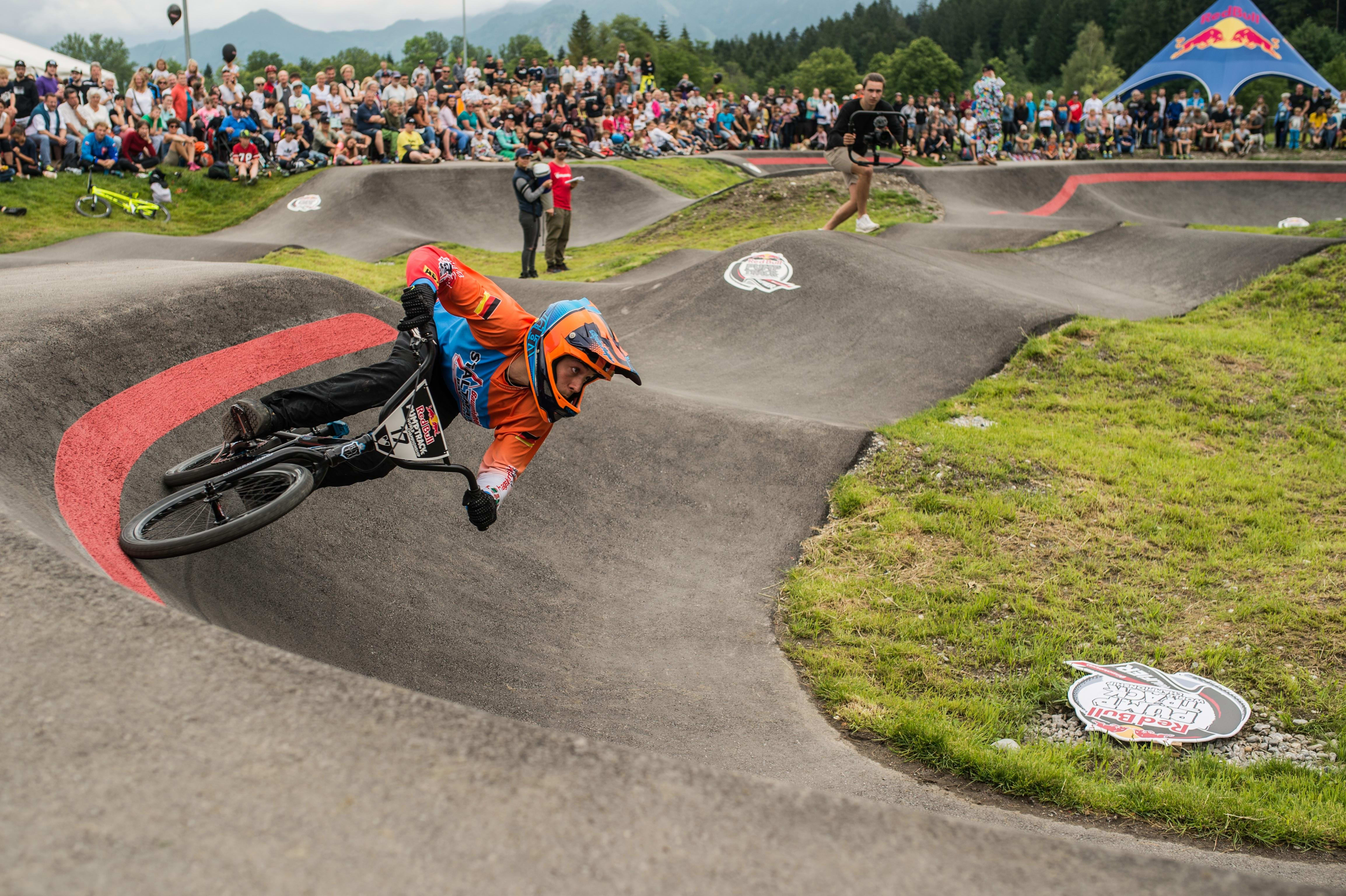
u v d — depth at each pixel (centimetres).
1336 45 8375
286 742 203
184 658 229
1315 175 2494
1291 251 1127
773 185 2011
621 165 2284
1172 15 10225
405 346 382
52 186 1714
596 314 354
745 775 209
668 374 956
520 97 2508
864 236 1207
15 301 507
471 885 171
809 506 657
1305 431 743
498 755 205
